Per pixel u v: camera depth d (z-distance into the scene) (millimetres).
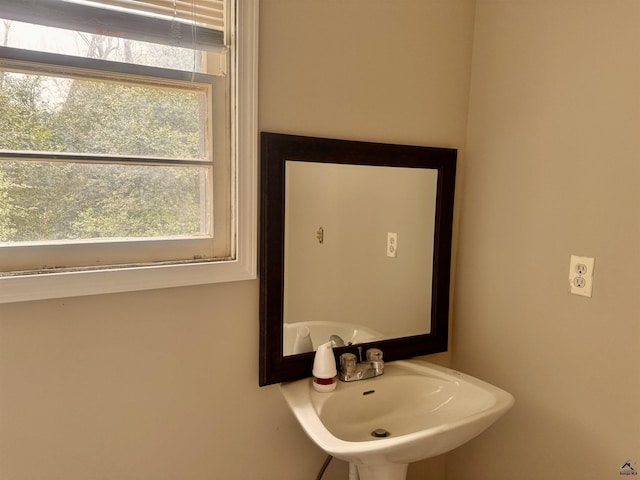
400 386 1373
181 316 1156
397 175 1448
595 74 1151
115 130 1069
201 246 1195
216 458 1250
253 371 1272
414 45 1425
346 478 1475
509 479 1448
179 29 1112
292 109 1244
